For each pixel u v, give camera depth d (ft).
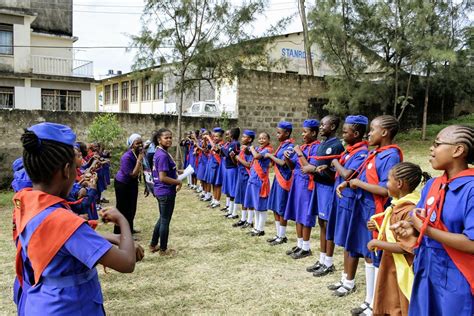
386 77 49.88
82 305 5.49
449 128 6.98
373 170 11.20
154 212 26.27
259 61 44.39
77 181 12.41
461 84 52.65
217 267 15.96
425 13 43.42
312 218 16.48
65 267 5.35
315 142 16.08
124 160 18.43
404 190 9.59
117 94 88.79
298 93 53.52
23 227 5.33
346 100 51.08
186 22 38.86
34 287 5.49
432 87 54.03
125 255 5.45
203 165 30.27
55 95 58.70
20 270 5.99
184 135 43.34
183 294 13.51
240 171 22.53
